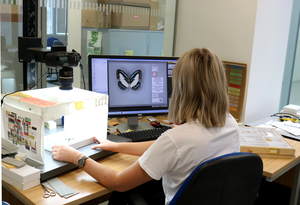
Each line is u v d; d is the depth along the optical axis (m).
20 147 1.26
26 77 1.63
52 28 2.02
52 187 1.10
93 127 1.44
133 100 1.80
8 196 1.48
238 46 2.37
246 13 2.27
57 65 1.33
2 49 1.86
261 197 2.32
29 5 1.60
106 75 1.72
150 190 1.51
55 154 1.24
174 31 2.80
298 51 2.84
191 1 2.64
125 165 1.33
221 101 1.01
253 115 2.52
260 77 2.46
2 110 1.30
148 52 2.67
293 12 2.78
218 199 0.98
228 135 1.05
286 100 2.99
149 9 2.55
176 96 1.06
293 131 2.02
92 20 2.22
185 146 0.96
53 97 1.30
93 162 1.16
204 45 2.60
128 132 1.68
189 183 0.94
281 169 1.45
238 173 0.98
